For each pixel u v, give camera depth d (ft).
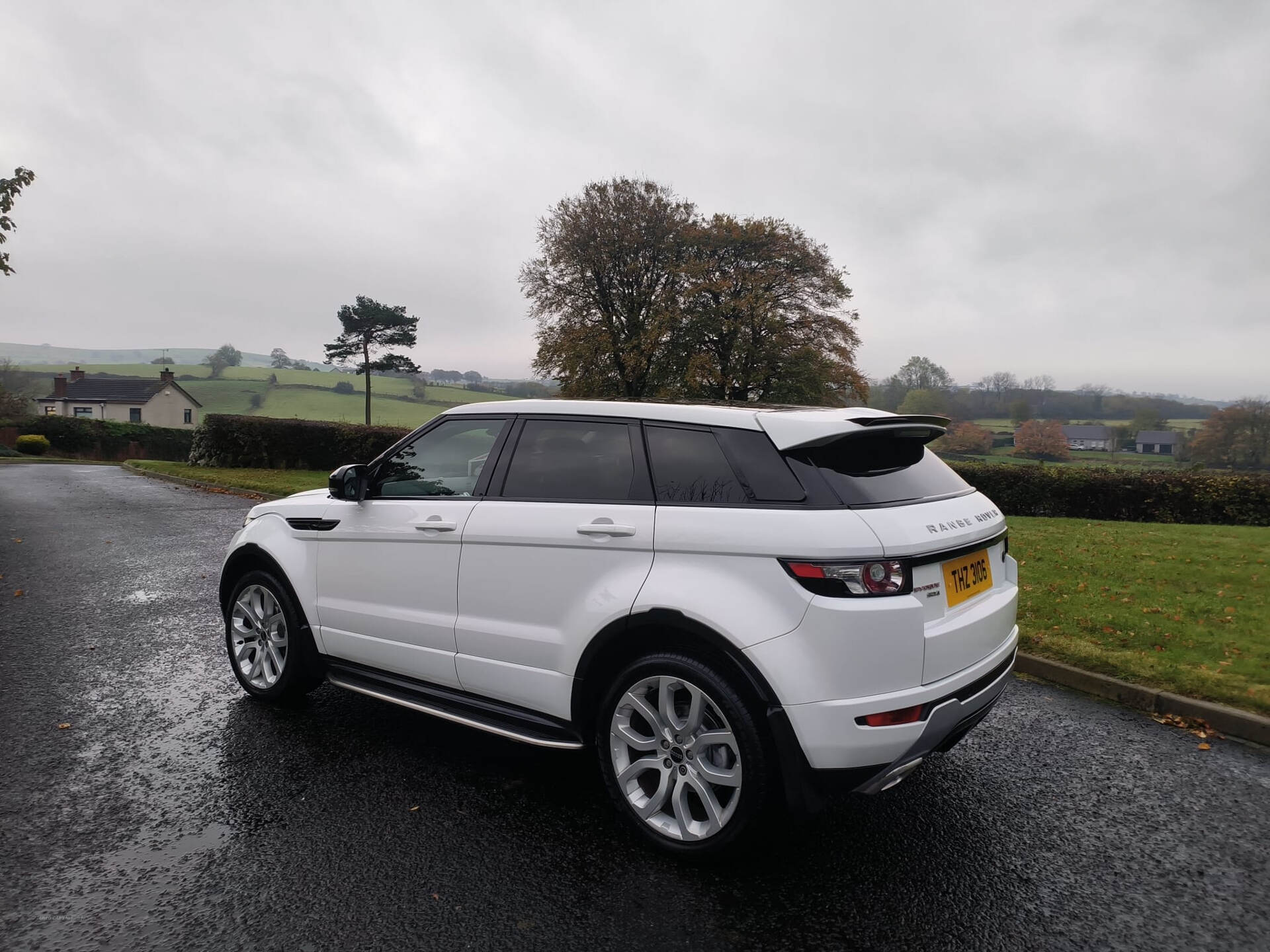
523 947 8.14
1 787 11.60
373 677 13.16
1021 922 8.70
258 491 57.26
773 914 8.77
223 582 15.90
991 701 10.35
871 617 8.63
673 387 130.82
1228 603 24.09
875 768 8.87
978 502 11.03
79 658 17.90
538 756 12.96
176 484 66.54
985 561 10.89
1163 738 14.30
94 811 10.91
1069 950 8.22
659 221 140.67
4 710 14.69
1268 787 12.31
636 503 10.31
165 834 10.32
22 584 25.90
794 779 8.89
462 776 12.18
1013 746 13.82
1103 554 33.78
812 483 9.27
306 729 14.01
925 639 8.95
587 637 10.29
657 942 8.24
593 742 10.80
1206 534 43.06
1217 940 8.43
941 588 9.53
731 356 135.85
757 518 9.25
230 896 8.95
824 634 8.69
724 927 8.52
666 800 10.16
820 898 9.10
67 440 157.58
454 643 11.85
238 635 15.60
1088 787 12.20
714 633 9.18
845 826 10.84
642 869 9.64
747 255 139.64
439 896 9.02
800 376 134.21
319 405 369.09
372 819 10.78
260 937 8.23
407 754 12.97
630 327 138.51
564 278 143.95
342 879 9.32
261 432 80.12
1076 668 17.24
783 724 8.82
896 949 8.20
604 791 11.76
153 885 9.14
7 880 9.21
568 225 139.85
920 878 9.55
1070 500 61.57
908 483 10.16
